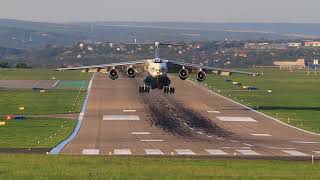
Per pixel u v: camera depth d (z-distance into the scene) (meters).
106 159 140.50
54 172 121.00
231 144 177.00
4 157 141.12
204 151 162.38
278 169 129.62
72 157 142.75
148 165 132.50
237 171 125.56
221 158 149.88
